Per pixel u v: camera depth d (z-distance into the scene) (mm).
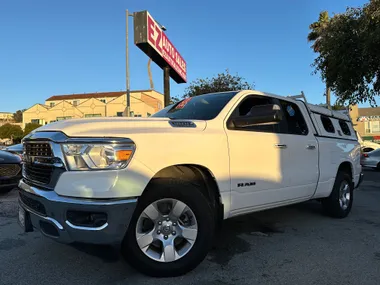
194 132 3424
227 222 5324
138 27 12547
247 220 5469
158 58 14398
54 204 2842
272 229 4957
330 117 5871
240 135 3828
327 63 13766
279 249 4066
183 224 3293
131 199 2889
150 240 3150
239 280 3191
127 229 2896
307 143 4785
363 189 9352
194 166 3408
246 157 3811
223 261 3660
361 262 3656
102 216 2822
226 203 3592
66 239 2869
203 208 3279
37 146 3207
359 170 6422
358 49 12023
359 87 13086
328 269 3465
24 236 4492
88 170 2836
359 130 50156
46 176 3055
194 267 3279
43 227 3045
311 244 4262
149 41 12617
